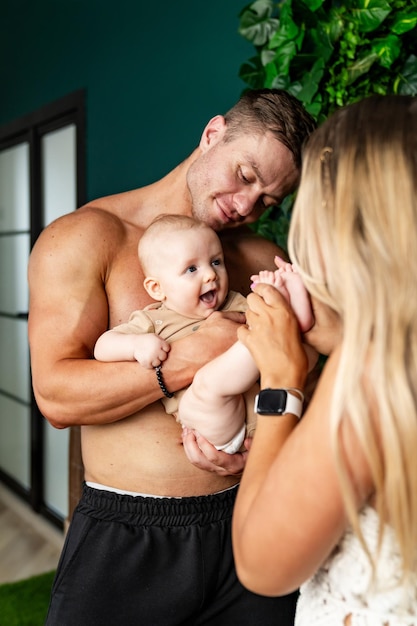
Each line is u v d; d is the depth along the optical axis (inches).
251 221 58.9
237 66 97.8
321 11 76.8
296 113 55.9
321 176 35.9
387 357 32.2
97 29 131.5
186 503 54.3
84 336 54.6
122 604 51.9
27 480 170.4
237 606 56.0
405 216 33.1
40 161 160.4
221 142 56.8
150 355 50.7
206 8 103.0
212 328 53.1
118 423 55.3
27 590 123.2
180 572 52.9
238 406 52.0
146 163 119.0
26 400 167.9
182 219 55.9
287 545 33.9
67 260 54.8
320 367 76.9
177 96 110.7
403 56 76.6
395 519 32.2
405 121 34.7
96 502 55.1
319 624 38.5
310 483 33.2
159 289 55.9
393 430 31.6
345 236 33.8
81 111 137.8
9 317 173.9
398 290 32.6
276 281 43.6
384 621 36.3
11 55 169.2
